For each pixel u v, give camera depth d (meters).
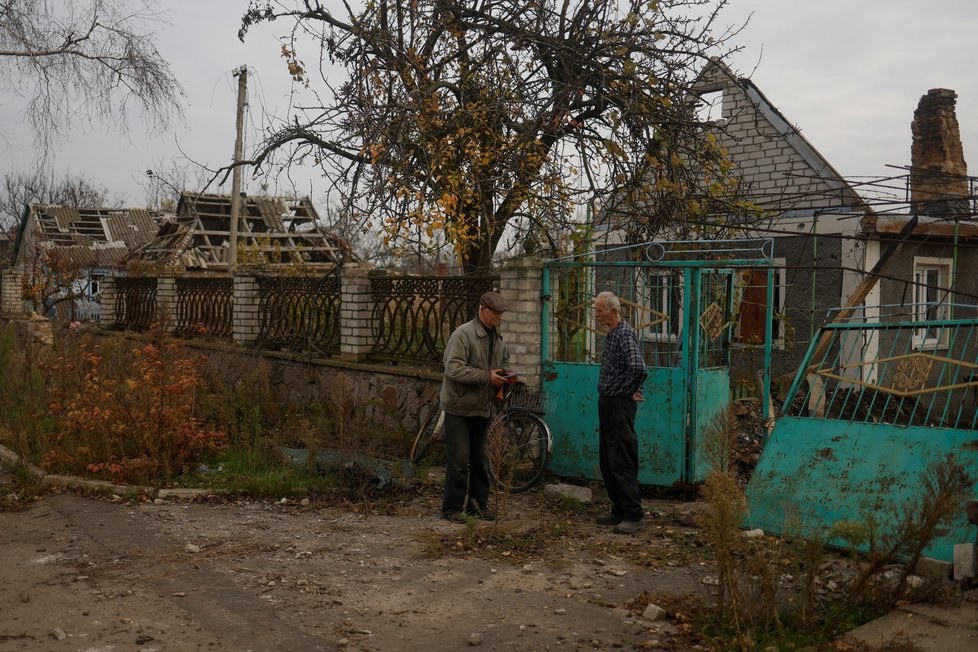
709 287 8.54
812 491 6.30
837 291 14.49
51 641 4.42
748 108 16.31
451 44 10.70
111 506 7.37
